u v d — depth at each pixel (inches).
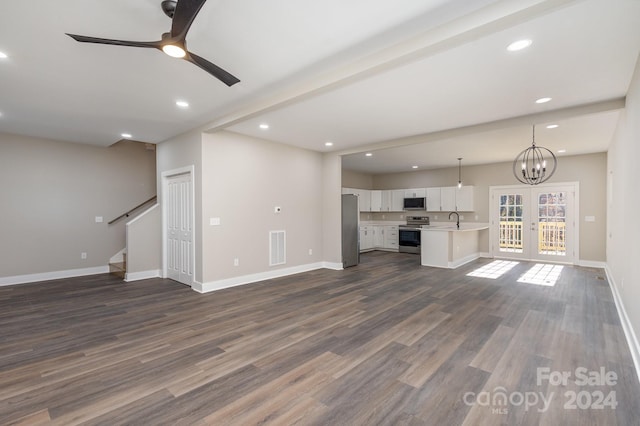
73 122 175.6
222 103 146.0
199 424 70.3
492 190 317.4
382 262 293.4
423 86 124.8
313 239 256.4
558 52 99.3
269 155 220.2
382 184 399.5
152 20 84.1
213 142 188.1
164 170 219.9
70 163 226.4
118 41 76.8
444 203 342.3
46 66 109.0
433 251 269.7
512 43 93.8
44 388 84.7
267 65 109.9
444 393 82.1
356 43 96.0
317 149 251.1
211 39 93.3
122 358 101.9
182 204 204.8
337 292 183.0
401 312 146.6
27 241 208.7
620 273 154.3
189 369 95.0
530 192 296.0
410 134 200.8
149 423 70.7
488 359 100.6
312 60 106.4
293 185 238.5
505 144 228.4
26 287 194.9
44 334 121.2
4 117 166.4
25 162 207.6
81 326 129.6
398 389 84.0
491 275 230.1
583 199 269.4
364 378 89.5
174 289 189.6
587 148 241.1
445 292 182.4
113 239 246.2
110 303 161.2
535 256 293.7
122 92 132.3
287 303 161.2
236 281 199.8
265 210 218.1
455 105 146.6
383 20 84.4
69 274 225.1
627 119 130.5
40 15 81.0
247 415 73.3
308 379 89.0
